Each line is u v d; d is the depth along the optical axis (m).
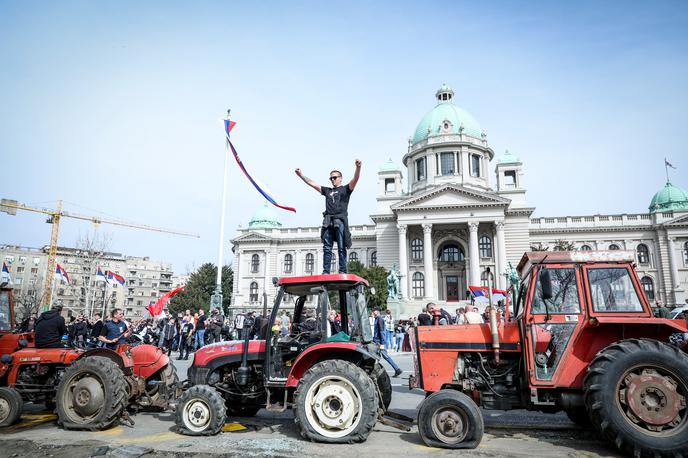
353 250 65.94
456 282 58.03
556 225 62.53
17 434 7.94
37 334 9.75
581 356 7.27
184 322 21.73
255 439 7.54
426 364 8.01
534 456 6.55
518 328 7.76
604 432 6.52
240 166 20.25
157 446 7.11
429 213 55.50
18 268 93.62
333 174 9.28
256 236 68.62
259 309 65.44
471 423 6.93
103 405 8.20
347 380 7.31
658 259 58.47
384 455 6.60
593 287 7.46
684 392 6.37
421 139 67.00
